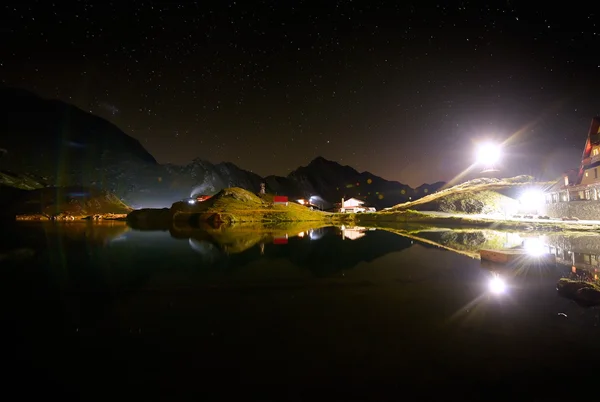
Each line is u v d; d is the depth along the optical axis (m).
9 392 5.86
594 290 11.09
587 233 34.38
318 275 16.14
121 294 12.82
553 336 8.13
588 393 5.69
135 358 7.16
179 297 12.32
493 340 7.93
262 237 38.34
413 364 6.73
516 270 16.56
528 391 5.77
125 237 38.69
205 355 7.26
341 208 124.62
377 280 14.88
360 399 5.54
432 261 19.77
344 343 7.81
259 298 12.09
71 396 5.74
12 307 11.18
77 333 8.70
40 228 54.94
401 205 91.50
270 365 6.75
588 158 47.41
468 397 5.59
